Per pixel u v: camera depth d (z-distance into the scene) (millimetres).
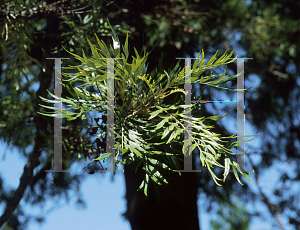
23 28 2006
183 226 2750
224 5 3490
